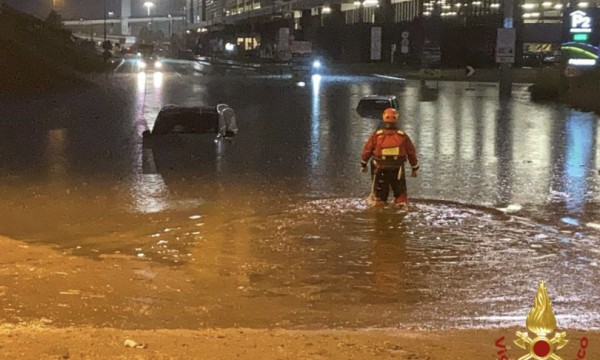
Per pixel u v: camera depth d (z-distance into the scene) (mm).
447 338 6305
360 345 5871
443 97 46688
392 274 8945
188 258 9617
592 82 41219
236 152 20344
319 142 23141
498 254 9875
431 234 10922
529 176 16703
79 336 6035
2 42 49844
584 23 46938
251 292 8211
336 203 13180
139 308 7559
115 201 13461
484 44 93938
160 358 5273
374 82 64375
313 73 80562
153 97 42938
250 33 140750
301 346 5781
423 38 96562
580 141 23812
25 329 6523
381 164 12789
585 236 10922
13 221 11812
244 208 12812
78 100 39469
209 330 6531
